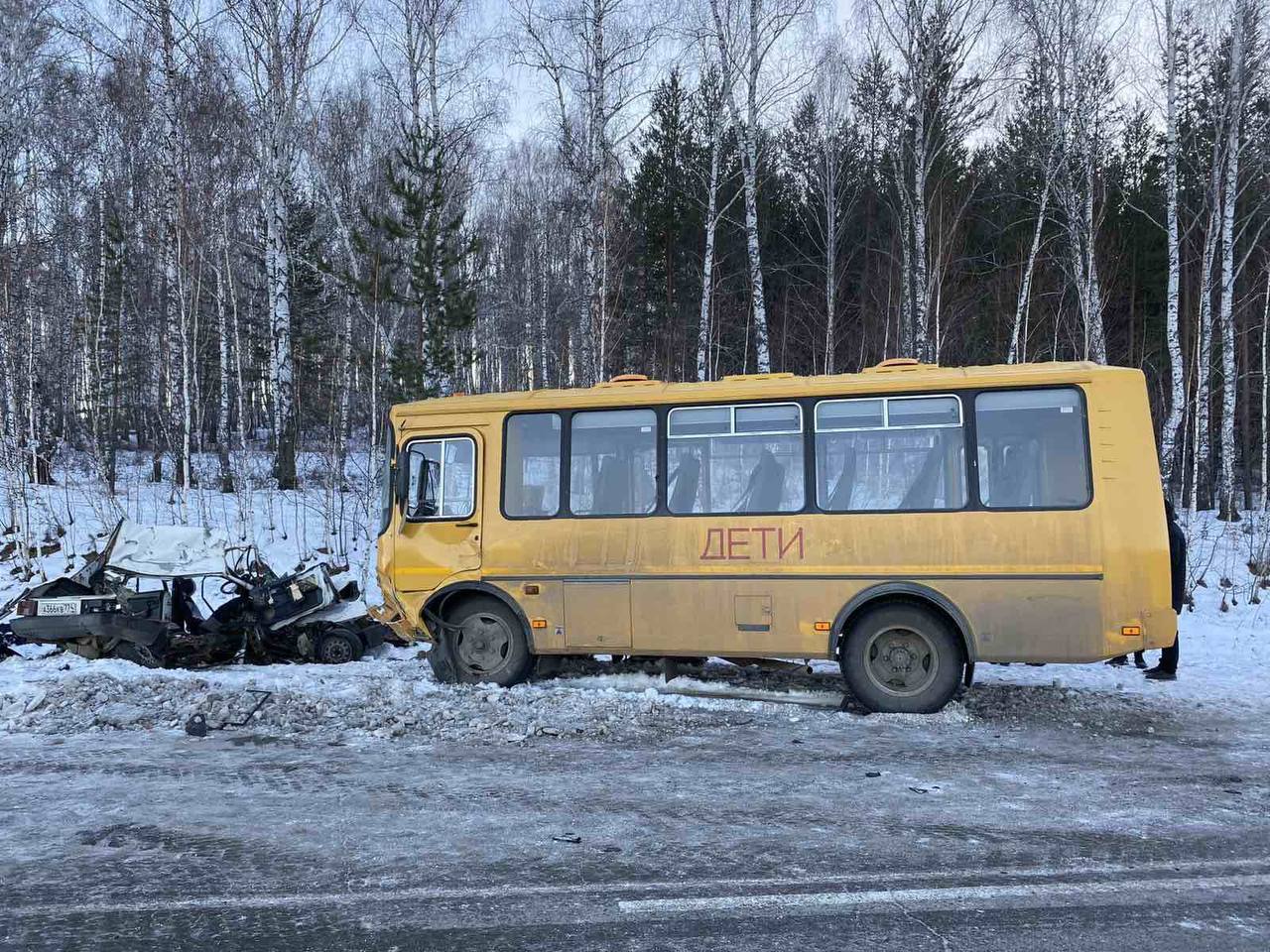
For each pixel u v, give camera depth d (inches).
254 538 788.6
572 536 377.7
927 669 346.0
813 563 353.7
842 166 1170.6
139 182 1132.5
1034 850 205.2
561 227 1299.2
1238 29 864.3
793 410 363.6
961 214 1185.4
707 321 970.7
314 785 252.4
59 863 196.2
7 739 303.3
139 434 1374.3
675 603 366.3
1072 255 1115.3
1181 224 1237.1
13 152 1005.8
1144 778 263.4
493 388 1529.3
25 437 1043.9
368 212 845.2
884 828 219.5
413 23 877.8
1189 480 1311.5
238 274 1222.3
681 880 187.9
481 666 386.9
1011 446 343.6
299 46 965.8
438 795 244.1
